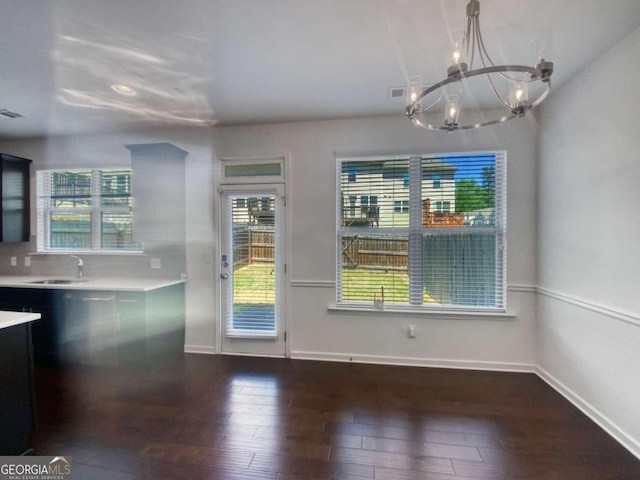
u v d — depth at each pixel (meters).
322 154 3.23
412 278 3.14
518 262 2.93
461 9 1.65
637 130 1.82
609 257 2.03
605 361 2.07
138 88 2.54
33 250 3.78
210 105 2.86
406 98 1.65
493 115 2.94
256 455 1.83
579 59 2.13
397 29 1.82
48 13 1.67
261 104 2.84
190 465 1.75
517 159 2.91
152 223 3.38
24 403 1.80
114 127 3.42
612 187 2.00
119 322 2.97
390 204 3.18
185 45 1.97
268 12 1.68
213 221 3.43
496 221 3.01
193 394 2.54
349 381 2.77
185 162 3.47
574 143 2.36
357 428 2.09
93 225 3.73
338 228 3.25
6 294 3.14
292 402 2.42
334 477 1.67
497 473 1.70
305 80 2.42
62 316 3.05
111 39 1.91
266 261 3.38
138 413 2.26
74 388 2.64
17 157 3.62
